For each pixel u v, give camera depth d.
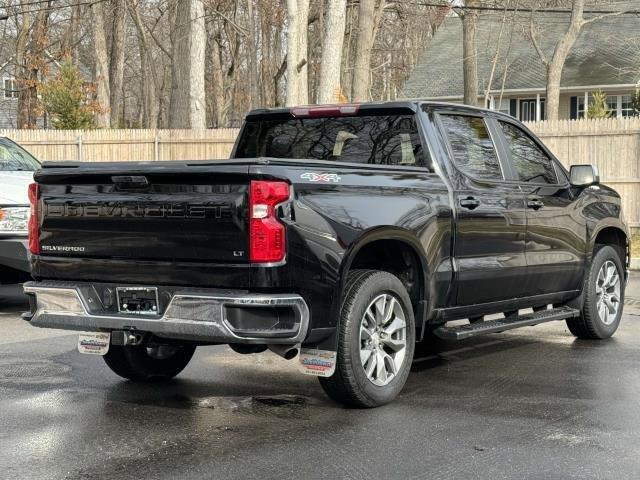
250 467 4.68
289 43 23.11
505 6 35.09
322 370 5.60
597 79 35.28
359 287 5.75
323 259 5.44
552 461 4.77
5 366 7.36
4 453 4.94
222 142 24.61
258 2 44.75
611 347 8.27
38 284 6.05
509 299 7.31
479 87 37.75
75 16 48.16
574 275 8.07
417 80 39.50
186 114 26.03
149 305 5.62
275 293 5.31
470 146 7.00
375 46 54.22
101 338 5.97
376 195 5.90
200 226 5.37
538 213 7.45
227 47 59.69
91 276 5.85
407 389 6.52
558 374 7.04
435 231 6.36
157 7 52.84
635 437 5.22
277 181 5.27
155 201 5.51
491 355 7.89
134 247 5.63
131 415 5.77
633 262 15.62
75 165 6.00
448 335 6.59
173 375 6.84
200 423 5.57
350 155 6.95
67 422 5.60
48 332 9.02
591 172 7.76
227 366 7.38
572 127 20.97
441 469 4.64
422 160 6.59
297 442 5.14
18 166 11.16
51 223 6.00
